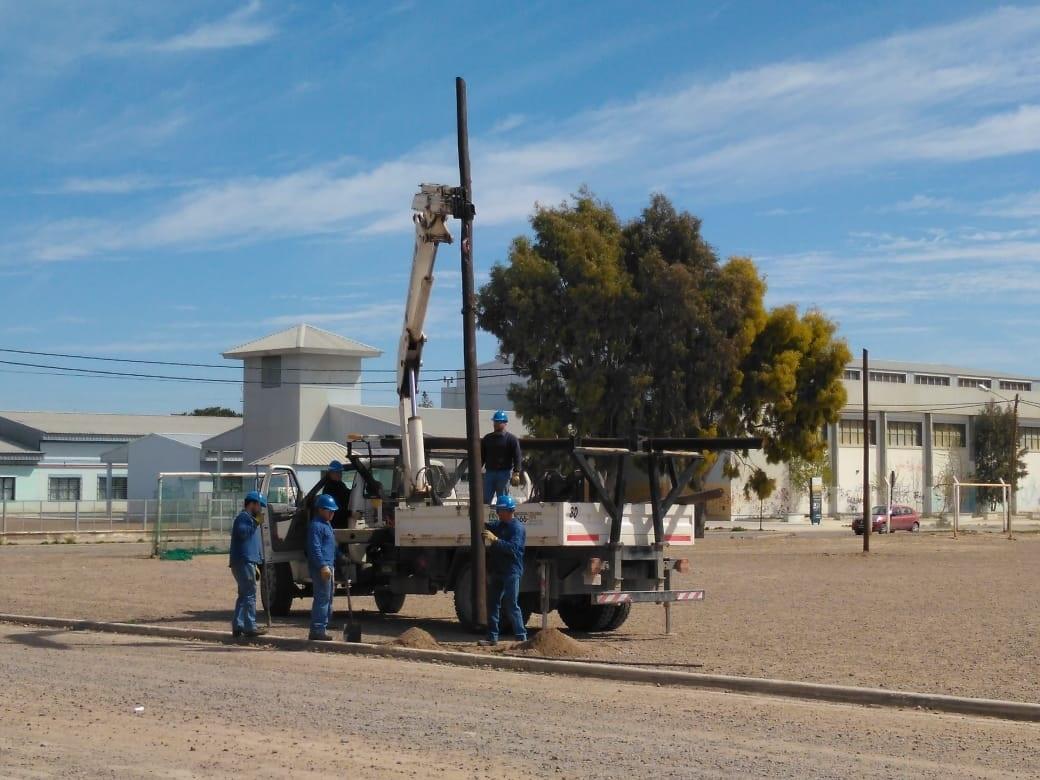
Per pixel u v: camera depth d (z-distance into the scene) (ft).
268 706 37.96
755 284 173.68
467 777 28.43
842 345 182.91
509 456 61.67
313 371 222.89
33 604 74.90
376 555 67.05
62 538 181.27
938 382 338.75
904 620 67.41
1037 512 328.49
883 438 303.48
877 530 216.13
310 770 29.04
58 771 28.78
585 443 59.82
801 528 244.83
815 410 182.50
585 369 168.55
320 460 193.98
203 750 31.22
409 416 65.98
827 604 77.71
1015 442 261.44
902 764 30.37
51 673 45.01
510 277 170.30
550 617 70.33
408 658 50.98
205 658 50.44
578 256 168.25
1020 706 37.47
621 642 57.16
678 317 166.71
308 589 71.92
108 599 79.10
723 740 33.19
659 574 60.39
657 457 60.49
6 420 284.82
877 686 43.11
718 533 217.15
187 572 107.96
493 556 55.52
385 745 32.01
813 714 37.68
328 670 46.91
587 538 57.98
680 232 173.17
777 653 52.65
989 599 81.46
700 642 57.06
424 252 63.21
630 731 34.35
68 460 276.00
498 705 38.68
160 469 245.86
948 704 38.78
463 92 61.67
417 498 64.95
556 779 28.32
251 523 56.90
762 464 279.90
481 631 60.44
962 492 317.63
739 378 173.17
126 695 39.93
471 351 59.47
